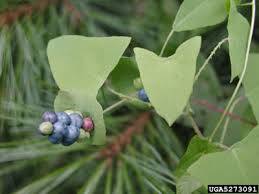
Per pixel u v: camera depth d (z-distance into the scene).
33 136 0.34
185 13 0.27
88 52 0.25
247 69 0.26
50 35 0.36
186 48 0.23
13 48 0.35
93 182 0.31
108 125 0.34
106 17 0.39
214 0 0.27
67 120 0.24
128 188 0.30
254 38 0.37
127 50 0.38
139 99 0.26
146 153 0.33
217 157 0.23
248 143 0.24
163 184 0.30
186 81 0.23
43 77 0.35
